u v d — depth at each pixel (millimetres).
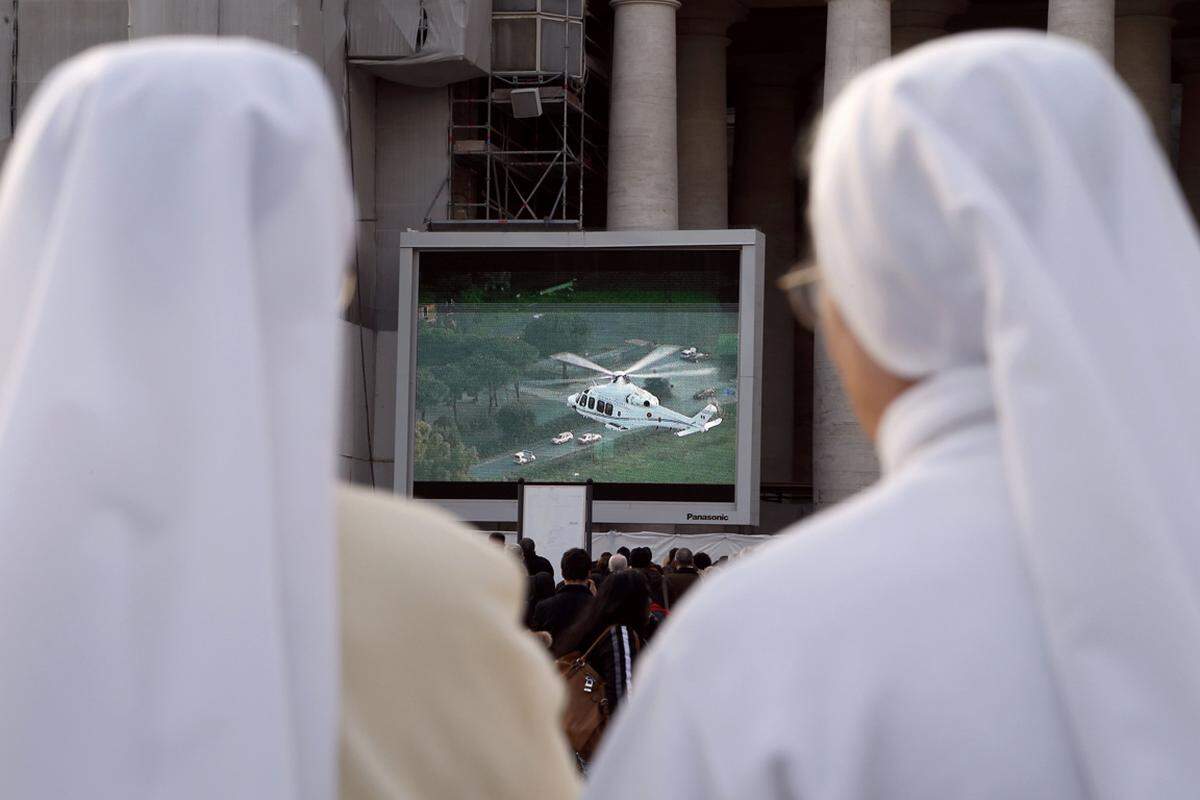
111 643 2262
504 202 48719
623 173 44406
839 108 2264
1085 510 1933
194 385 2303
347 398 41844
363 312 43094
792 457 57906
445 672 2643
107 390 2307
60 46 41031
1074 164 2113
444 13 41281
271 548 2303
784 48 57781
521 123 48531
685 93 51719
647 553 22516
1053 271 2018
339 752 2564
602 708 10328
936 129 2094
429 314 38469
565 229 41125
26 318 2479
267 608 2281
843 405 43438
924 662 1959
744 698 1980
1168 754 1891
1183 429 2086
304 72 2518
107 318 2334
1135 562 1921
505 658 2689
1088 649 1928
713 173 51594
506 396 38125
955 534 2045
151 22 38688
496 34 43469
